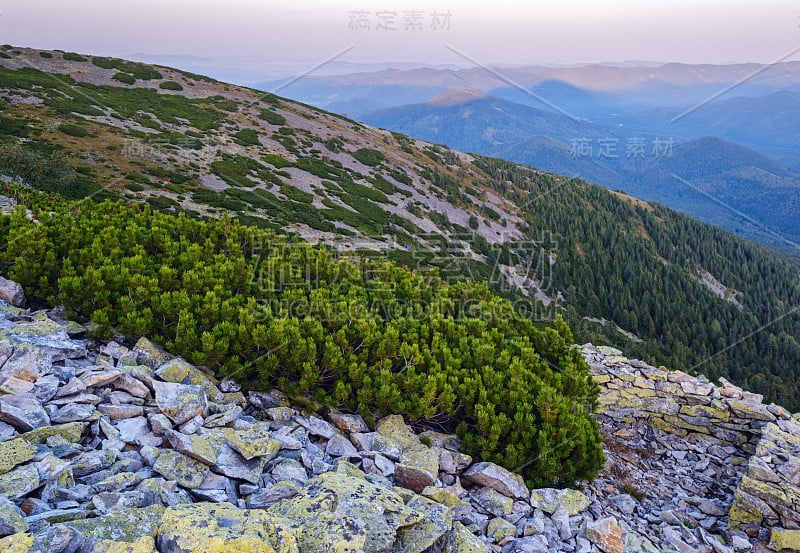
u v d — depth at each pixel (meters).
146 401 8.25
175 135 65.94
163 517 5.11
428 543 5.97
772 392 84.81
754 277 139.88
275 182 61.25
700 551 9.42
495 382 10.59
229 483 6.83
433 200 85.94
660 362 81.44
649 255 119.88
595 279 97.50
